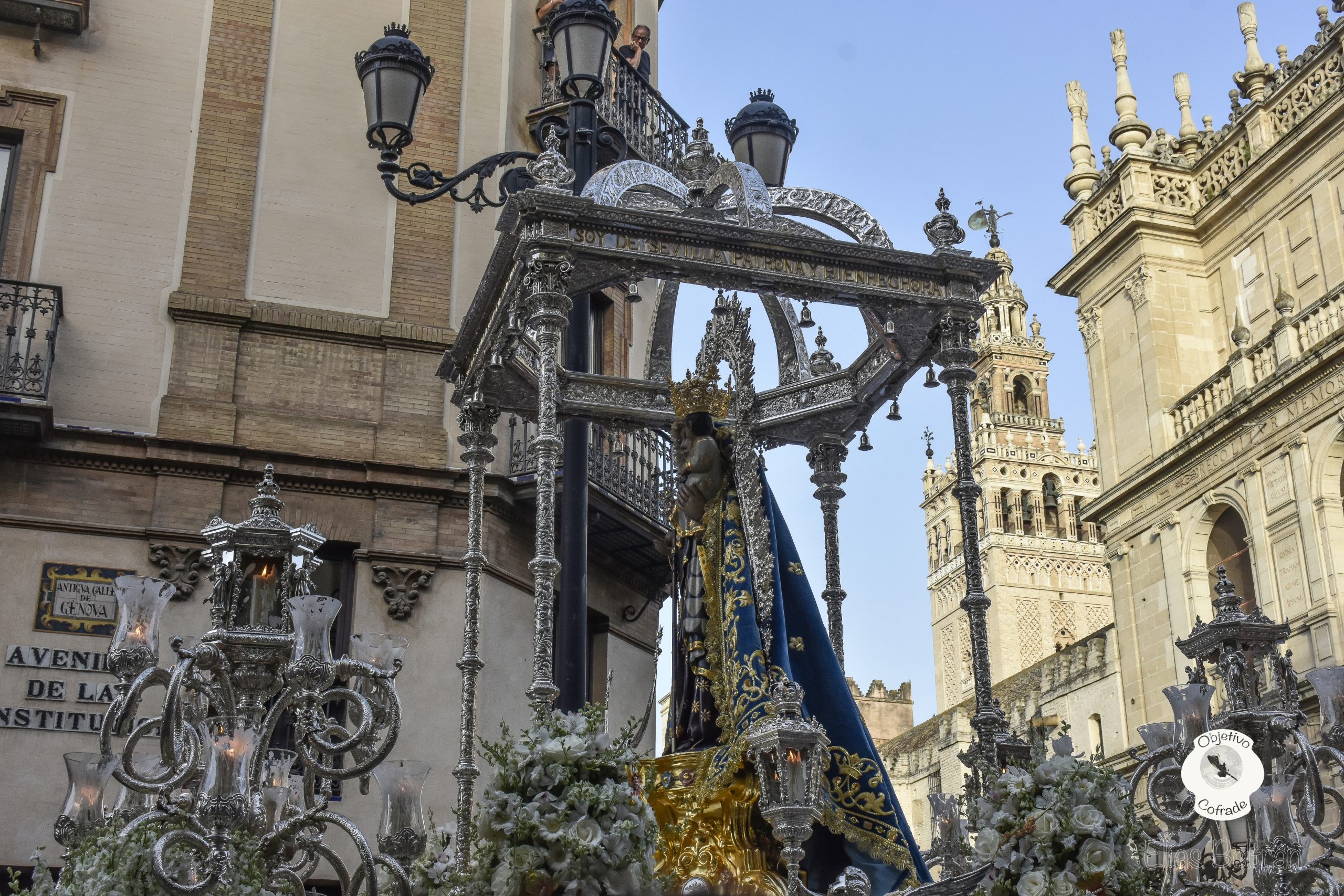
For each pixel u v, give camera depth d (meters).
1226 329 31.64
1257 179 30.36
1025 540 82.00
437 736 15.98
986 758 7.22
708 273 7.85
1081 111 36.19
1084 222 34.81
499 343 8.86
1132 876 5.96
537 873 5.22
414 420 17.19
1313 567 26.27
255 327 16.89
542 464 7.16
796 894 6.00
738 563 7.37
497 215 18.44
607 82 19.36
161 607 6.20
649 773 6.27
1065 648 42.47
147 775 6.49
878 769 7.02
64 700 14.91
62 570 15.28
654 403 9.95
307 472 16.45
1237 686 7.66
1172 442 31.17
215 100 17.58
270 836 5.95
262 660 5.87
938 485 88.88
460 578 16.73
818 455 9.91
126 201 16.88
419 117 18.41
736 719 6.90
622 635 19.34
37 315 16.08
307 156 17.78
